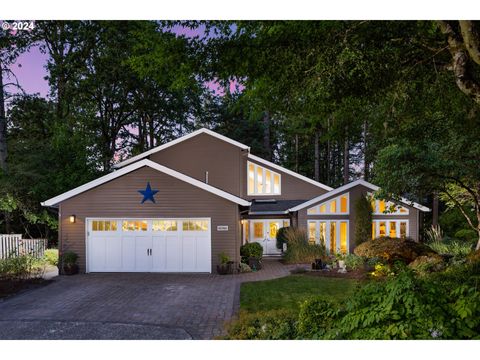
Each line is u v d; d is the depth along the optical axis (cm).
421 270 1059
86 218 1373
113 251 1373
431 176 1156
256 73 691
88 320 753
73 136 2059
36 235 2011
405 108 836
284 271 1411
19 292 1030
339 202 1853
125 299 942
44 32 2300
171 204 1374
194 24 652
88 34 2292
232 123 3569
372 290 444
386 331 382
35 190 1723
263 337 536
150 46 702
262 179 2144
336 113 862
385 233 1830
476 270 735
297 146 3478
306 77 637
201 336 650
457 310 385
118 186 1380
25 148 1992
